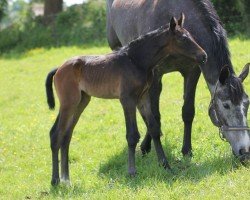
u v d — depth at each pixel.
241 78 7.74
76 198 7.13
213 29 7.96
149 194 6.71
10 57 25.98
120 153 9.33
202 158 8.27
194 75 8.50
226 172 7.25
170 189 6.83
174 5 8.62
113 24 10.97
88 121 12.12
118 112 12.46
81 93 8.23
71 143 10.57
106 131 11.12
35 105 14.93
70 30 27.23
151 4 9.10
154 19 8.85
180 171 7.78
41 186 8.26
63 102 8.16
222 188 6.57
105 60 7.95
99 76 7.92
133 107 7.73
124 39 10.12
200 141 9.21
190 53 7.55
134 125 7.74
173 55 7.95
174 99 12.62
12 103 16.00
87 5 28.67
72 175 8.56
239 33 19.47
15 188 8.31
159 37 7.66
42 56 24.11
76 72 8.11
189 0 8.46
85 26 27.00
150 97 8.56
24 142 11.16
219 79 7.52
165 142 9.34
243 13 20.19
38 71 20.86
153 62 7.77
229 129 7.52
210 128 9.71
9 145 11.04
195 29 8.12
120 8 10.41
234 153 7.57
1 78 20.50
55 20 28.55
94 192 7.30
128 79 7.69
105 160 9.11
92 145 10.19
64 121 8.15
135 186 7.22
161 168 7.84
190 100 8.61
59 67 8.27
